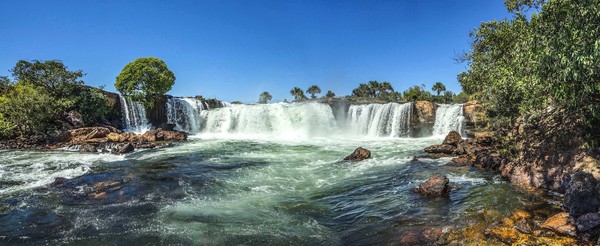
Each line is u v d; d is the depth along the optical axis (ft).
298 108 130.21
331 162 61.36
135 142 89.66
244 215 32.04
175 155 70.79
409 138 112.47
